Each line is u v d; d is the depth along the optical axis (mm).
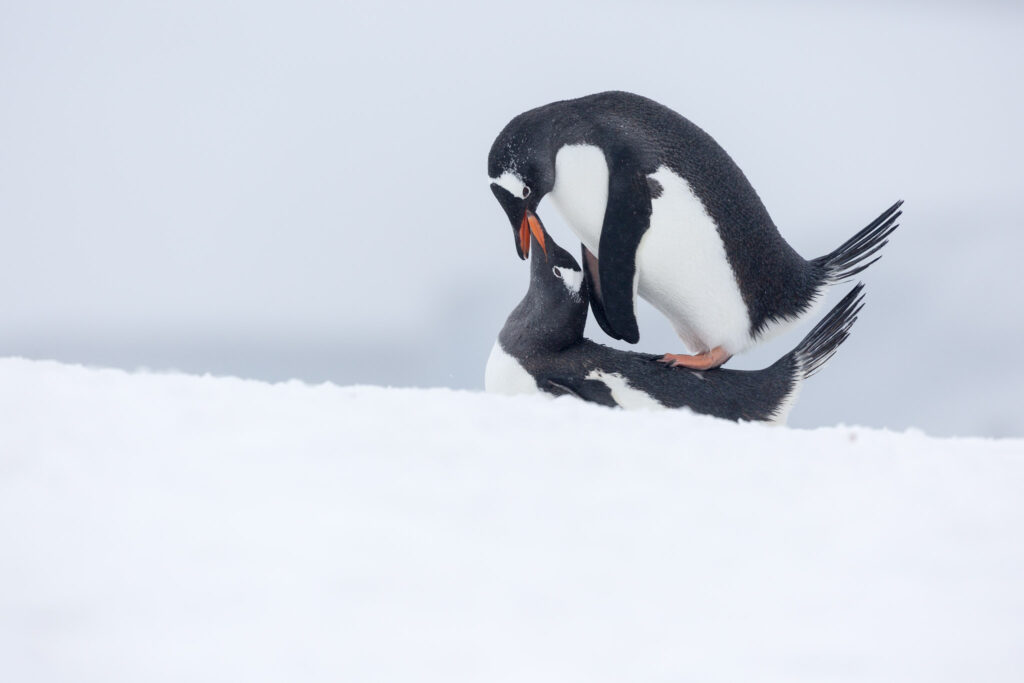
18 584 4848
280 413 7316
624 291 13273
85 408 7195
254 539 5352
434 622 4703
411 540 5469
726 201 13344
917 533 6047
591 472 6691
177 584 4895
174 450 6504
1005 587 5363
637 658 4527
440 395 8555
